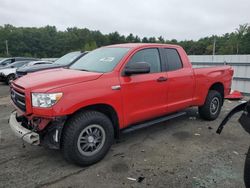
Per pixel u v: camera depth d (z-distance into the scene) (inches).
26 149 173.3
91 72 160.6
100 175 140.8
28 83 145.3
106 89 151.6
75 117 142.9
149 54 183.8
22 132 138.4
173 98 196.9
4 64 629.9
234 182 134.0
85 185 131.3
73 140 140.8
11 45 3282.5
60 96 134.6
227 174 141.9
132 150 173.5
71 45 3496.6
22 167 148.8
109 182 133.8
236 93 339.9
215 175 140.7
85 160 147.1
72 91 138.6
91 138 148.9
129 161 157.1
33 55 3253.0
